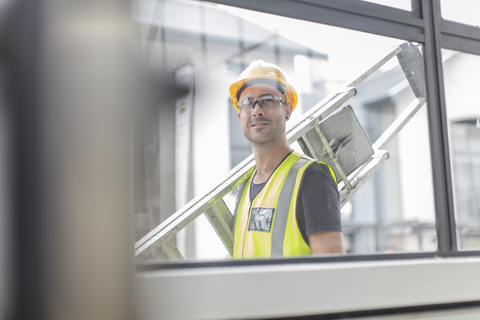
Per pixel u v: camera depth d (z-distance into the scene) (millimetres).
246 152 4348
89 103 521
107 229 520
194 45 3473
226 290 694
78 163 509
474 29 1144
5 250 506
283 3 907
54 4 518
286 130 1511
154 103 3367
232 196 3383
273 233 1268
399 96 5434
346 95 1486
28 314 486
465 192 4789
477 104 3709
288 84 1538
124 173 541
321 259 795
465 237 4668
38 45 511
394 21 1026
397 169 5707
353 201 5895
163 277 665
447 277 875
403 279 828
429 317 838
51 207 496
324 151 1506
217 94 3881
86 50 528
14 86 515
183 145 3812
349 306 769
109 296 518
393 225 5676
